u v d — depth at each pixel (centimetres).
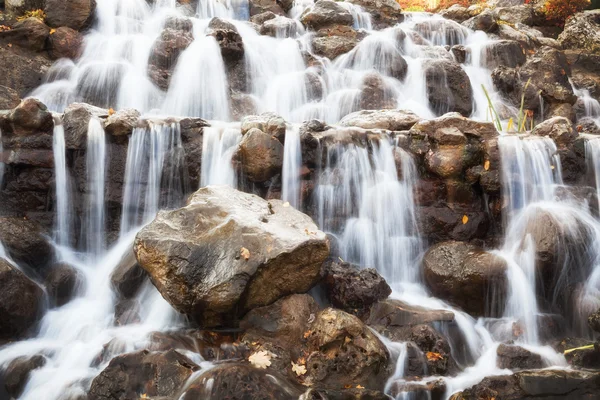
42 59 961
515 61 1169
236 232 521
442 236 679
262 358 489
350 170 687
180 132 688
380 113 792
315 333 511
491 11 1436
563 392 484
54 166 667
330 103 981
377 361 497
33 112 658
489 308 609
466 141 687
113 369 471
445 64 1041
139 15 1143
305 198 674
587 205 676
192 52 955
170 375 463
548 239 609
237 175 661
